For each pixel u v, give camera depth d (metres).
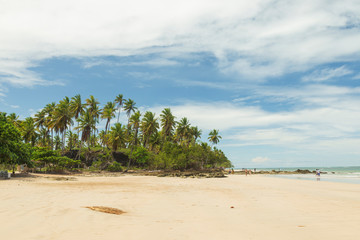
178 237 4.58
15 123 68.44
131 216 6.53
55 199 8.92
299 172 89.69
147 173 50.94
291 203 10.15
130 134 83.88
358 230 5.44
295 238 4.75
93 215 6.05
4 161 24.25
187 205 9.22
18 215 5.54
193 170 63.78
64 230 4.55
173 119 81.38
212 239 4.55
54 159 38.50
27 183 17.47
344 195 14.23
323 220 6.63
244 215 7.34
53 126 66.38
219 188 18.11
